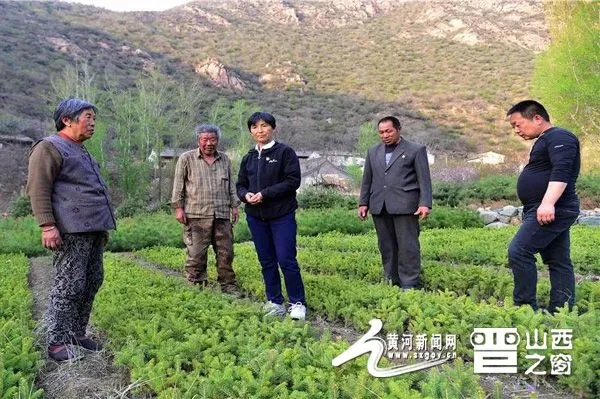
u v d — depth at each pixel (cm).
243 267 812
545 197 465
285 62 7544
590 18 1964
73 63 5669
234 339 411
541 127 487
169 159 3647
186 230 729
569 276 500
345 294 570
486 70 7319
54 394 370
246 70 7256
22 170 3475
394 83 7106
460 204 1823
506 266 852
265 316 477
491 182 1908
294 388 329
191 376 346
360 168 2712
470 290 625
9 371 351
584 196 1714
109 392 368
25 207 2216
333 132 5547
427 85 6975
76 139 419
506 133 5769
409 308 499
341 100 6575
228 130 3616
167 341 408
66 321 416
